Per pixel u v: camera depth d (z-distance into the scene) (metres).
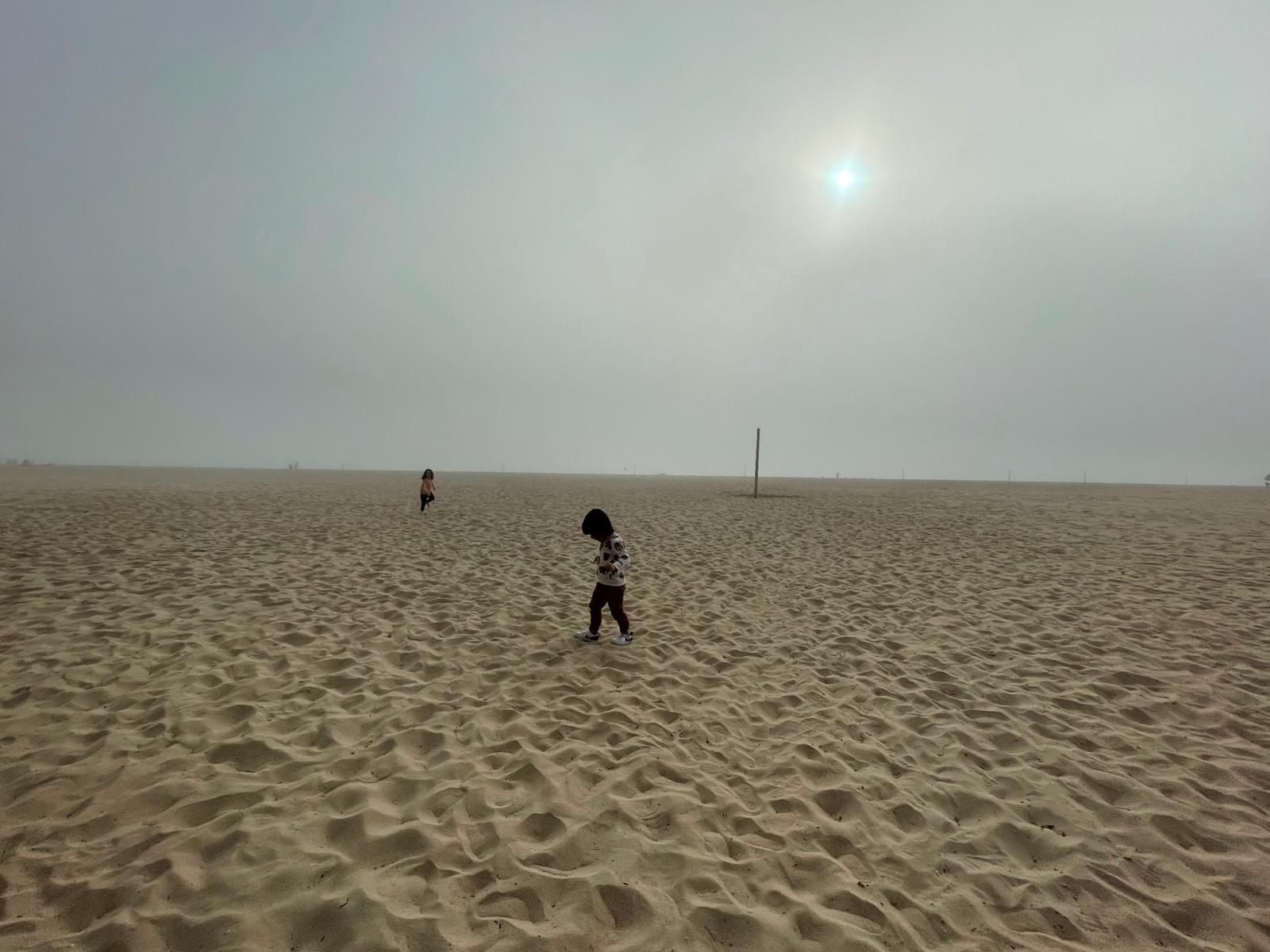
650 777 3.68
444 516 17.67
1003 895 2.80
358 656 5.65
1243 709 4.86
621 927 2.48
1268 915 2.69
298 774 3.56
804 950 2.39
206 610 6.84
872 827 3.29
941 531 15.40
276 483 34.12
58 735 3.93
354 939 2.32
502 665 5.62
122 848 2.82
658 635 6.66
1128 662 5.94
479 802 3.31
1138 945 2.51
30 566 8.67
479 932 2.40
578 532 14.66
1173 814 3.44
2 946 2.24
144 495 21.45
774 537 14.29
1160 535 14.24
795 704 4.95
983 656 6.13
